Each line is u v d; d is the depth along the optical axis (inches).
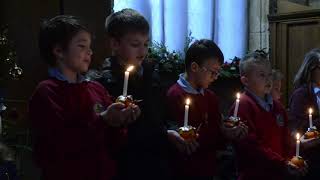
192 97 91.0
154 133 77.3
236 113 89.2
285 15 225.0
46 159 64.8
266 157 93.2
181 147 79.1
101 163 67.6
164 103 89.9
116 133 72.1
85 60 69.5
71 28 68.6
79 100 67.5
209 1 239.3
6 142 125.1
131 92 76.9
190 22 237.0
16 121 140.4
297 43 223.3
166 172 77.9
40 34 71.4
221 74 200.8
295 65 223.9
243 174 96.3
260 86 99.2
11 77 153.2
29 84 159.9
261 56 102.3
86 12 169.6
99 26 171.2
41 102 64.9
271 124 97.5
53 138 63.8
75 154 64.9
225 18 243.4
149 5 224.5
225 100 206.5
